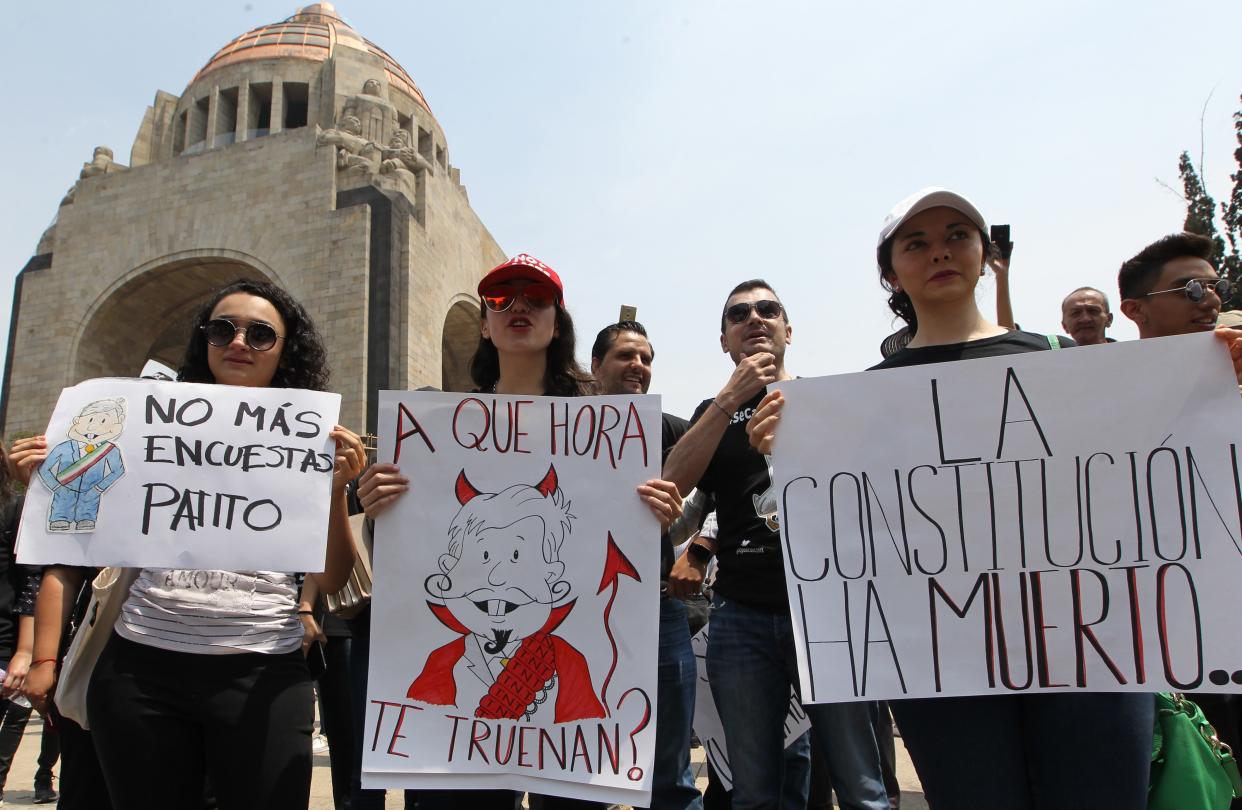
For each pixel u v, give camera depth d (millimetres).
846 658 3119
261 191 31250
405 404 3730
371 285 29016
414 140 37562
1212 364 3043
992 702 2977
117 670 3160
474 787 3340
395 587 3527
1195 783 3467
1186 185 17219
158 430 3459
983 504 3137
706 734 5277
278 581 3475
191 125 37250
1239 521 2904
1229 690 2781
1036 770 2943
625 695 3432
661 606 4309
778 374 4836
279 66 36344
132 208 32938
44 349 32219
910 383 3293
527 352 4145
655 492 3609
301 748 3238
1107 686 2865
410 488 3639
